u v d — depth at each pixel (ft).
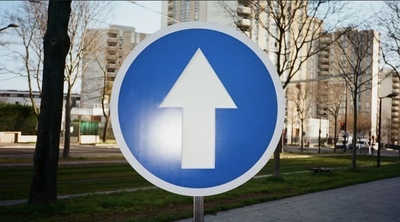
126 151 6.64
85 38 81.51
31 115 143.13
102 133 194.29
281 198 37.22
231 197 35.81
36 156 26.84
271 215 28.40
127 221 23.68
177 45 6.94
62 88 27.66
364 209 32.12
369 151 179.93
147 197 32.99
